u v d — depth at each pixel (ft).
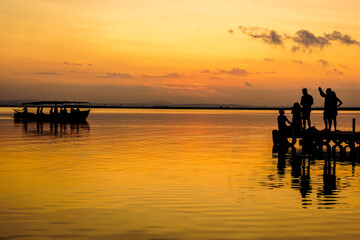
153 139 116.06
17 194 41.45
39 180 49.21
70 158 70.74
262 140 113.09
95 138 119.24
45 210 35.45
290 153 80.94
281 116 90.58
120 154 77.25
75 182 47.88
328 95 86.43
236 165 62.64
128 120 287.89
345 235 29.14
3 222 32.04
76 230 30.12
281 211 35.17
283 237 28.73
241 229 30.40
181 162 65.92
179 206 36.83
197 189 43.93
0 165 61.93
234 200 38.99
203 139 116.26
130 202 38.27
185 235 29.07
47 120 253.44
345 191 43.01
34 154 76.89
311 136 86.43
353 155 77.92
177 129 172.45
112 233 29.45
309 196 40.63
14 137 122.93
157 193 41.93
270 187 45.09
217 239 28.32
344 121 275.59
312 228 30.63
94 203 37.88
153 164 63.36
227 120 301.63
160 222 32.07
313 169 58.59
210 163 64.75
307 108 87.66
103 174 53.57
